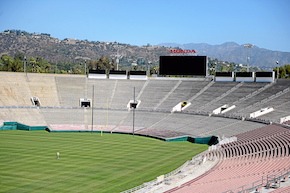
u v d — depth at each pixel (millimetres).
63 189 49750
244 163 56594
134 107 119875
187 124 102938
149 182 50438
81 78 133875
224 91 117750
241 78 121062
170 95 123500
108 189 49969
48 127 105938
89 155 71500
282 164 48062
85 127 107750
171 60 119812
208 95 118188
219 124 97188
